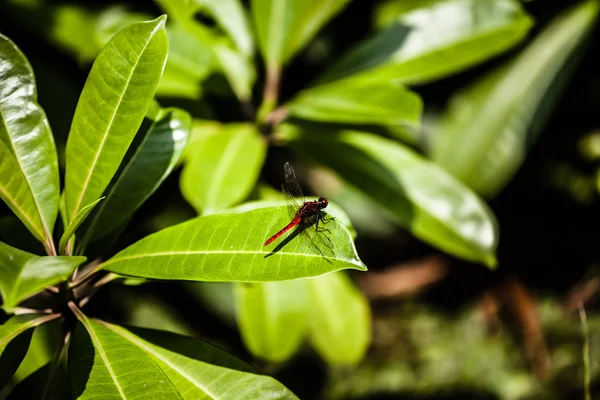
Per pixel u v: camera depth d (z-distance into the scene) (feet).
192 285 3.94
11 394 2.37
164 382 2.24
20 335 2.33
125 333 2.39
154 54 2.29
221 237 2.29
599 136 3.71
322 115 2.76
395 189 2.87
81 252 2.43
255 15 2.80
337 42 3.72
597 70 3.66
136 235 2.96
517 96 3.40
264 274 2.24
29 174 2.34
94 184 2.34
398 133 3.08
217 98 3.04
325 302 3.36
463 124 3.44
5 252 2.11
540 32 3.42
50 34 3.03
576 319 3.98
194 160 2.69
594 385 3.76
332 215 2.45
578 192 3.89
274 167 3.58
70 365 2.27
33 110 2.33
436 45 2.87
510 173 3.37
